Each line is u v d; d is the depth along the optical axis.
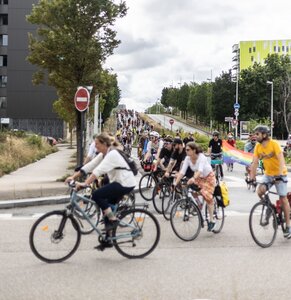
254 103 93.75
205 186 9.35
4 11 79.12
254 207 8.34
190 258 7.48
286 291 5.84
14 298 5.52
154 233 7.65
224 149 23.22
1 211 12.45
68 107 20.66
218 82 93.94
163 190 11.34
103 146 7.63
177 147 11.60
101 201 7.36
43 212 12.28
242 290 5.86
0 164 23.39
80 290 5.82
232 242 8.71
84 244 8.38
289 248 8.27
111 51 20.08
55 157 38.47
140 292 5.75
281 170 8.55
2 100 79.75
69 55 19.03
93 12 19.39
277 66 94.62
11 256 7.59
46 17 19.50
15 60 78.81
